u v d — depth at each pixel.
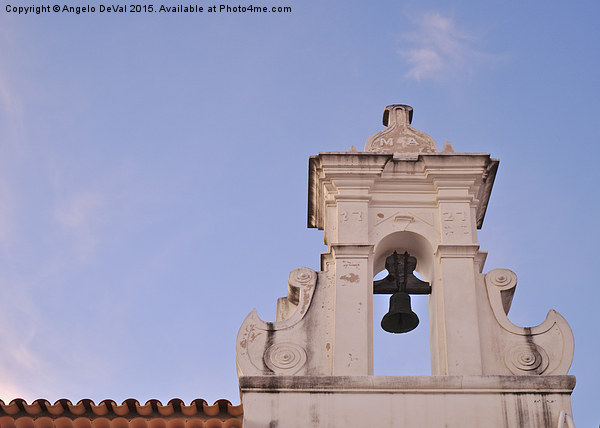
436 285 17.05
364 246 17.25
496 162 17.91
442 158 17.95
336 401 15.53
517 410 15.39
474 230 17.53
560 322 16.52
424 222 17.61
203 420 15.76
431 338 16.94
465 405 15.45
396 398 15.53
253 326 16.61
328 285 17.12
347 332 16.42
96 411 15.72
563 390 15.56
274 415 15.45
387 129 18.84
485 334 16.45
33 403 15.65
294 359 16.27
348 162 17.97
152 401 15.68
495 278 17.06
